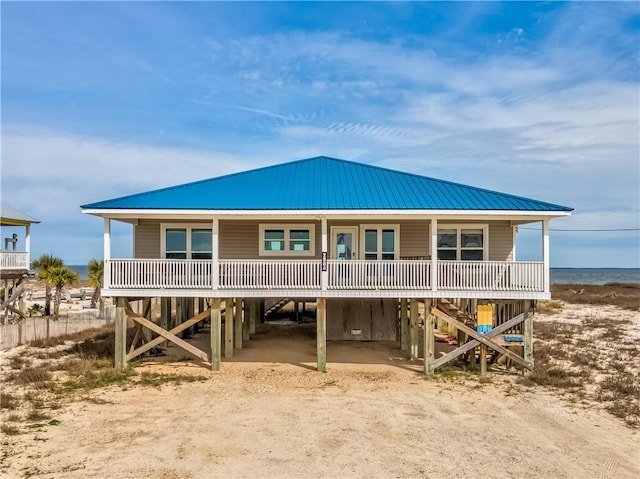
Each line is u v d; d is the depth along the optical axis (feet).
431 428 39.93
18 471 31.35
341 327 75.72
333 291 54.70
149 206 54.03
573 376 56.24
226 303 63.82
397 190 60.44
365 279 54.65
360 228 63.67
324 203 54.90
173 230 63.46
